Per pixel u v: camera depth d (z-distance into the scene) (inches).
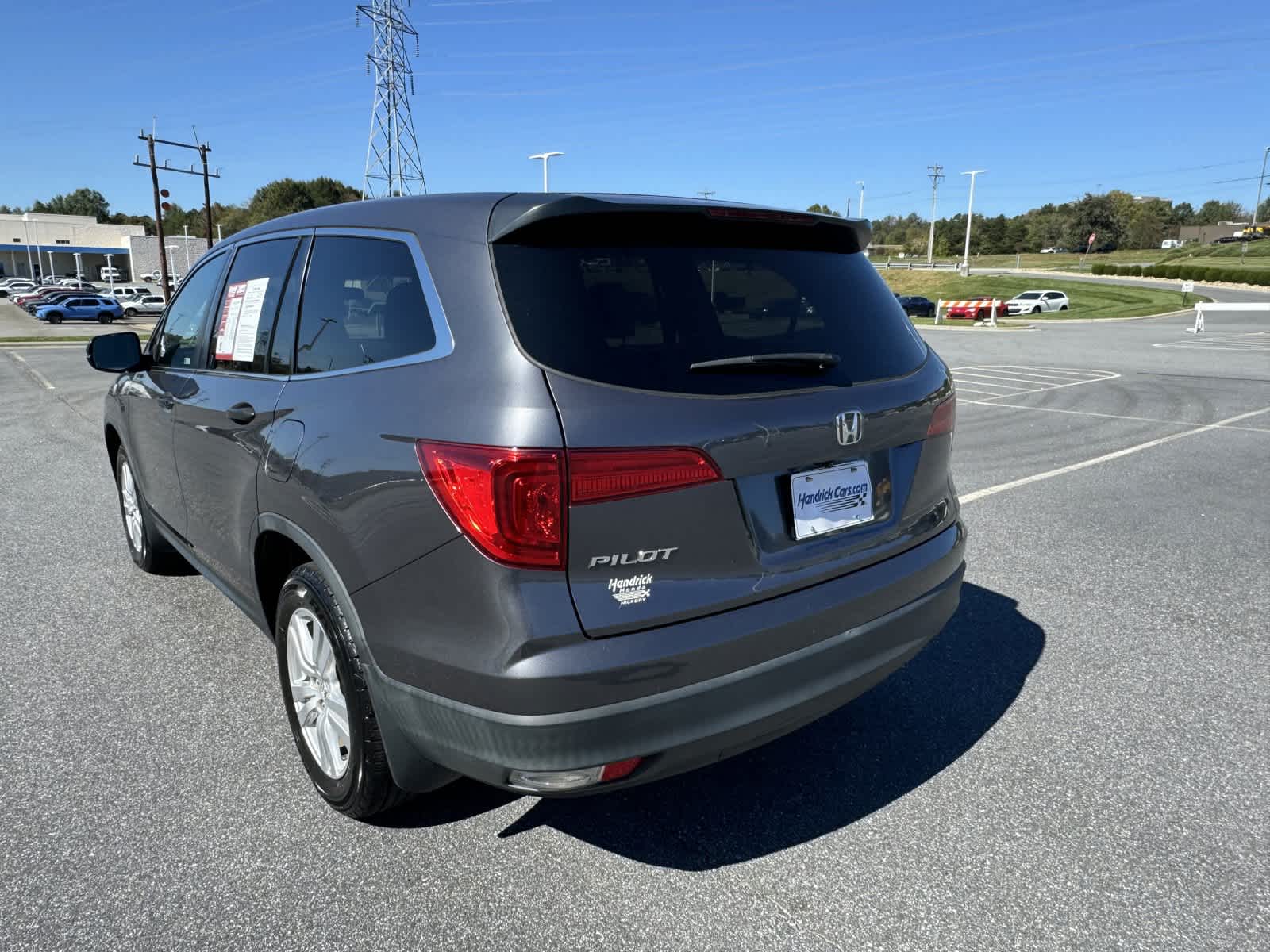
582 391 76.3
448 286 84.7
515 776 78.0
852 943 84.1
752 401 84.4
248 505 109.4
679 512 79.1
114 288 2652.6
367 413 87.1
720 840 100.0
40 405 482.3
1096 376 636.7
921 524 105.2
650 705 77.6
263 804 106.0
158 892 90.5
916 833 101.6
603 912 88.1
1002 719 128.7
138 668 142.9
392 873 93.8
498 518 74.4
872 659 95.7
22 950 82.2
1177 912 88.7
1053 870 95.0
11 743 119.8
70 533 221.8
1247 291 2470.5
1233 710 131.3
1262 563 199.5
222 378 121.4
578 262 83.7
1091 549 210.2
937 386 107.5
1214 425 398.3
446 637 79.3
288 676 107.3
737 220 93.8
